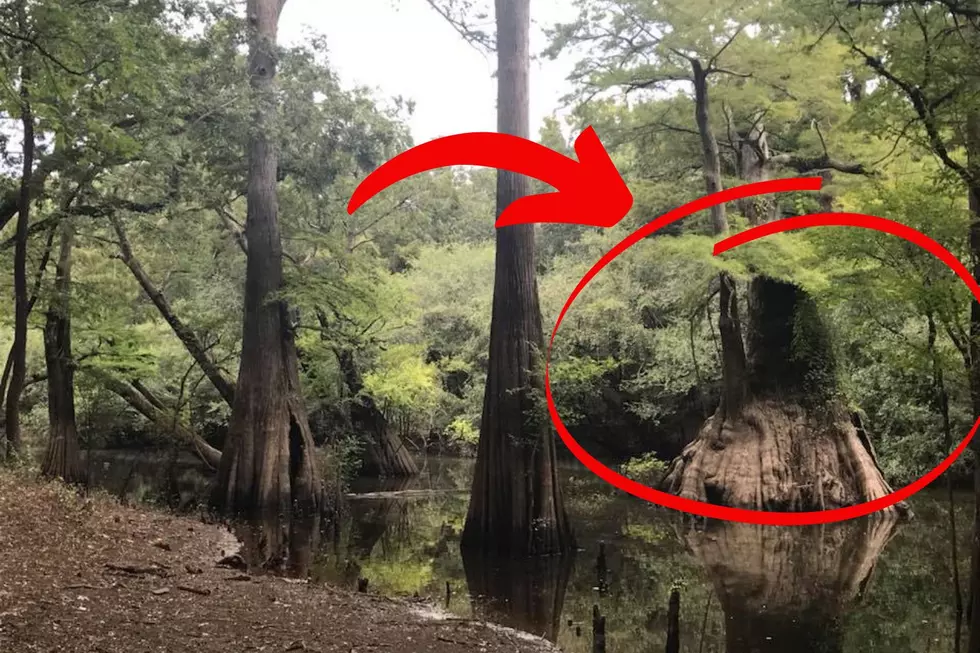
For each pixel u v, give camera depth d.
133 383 29.20
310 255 32.50
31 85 11.39
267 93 23.45
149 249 29.09
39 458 29.91
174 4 18.03
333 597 10.98
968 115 8.56
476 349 38.69
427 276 40.62
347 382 31.61
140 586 9.55
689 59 21.06
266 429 22.98
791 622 12.04
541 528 16.64
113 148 13.48
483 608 12.41
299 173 28.39
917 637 11.25
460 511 24.20
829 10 10.19
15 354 18.25
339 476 25.16
